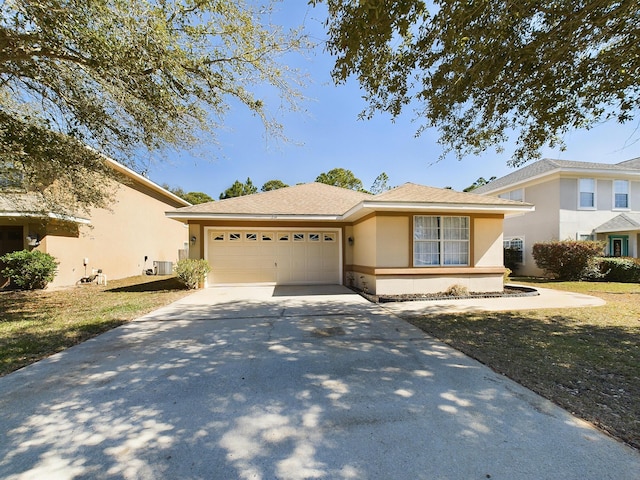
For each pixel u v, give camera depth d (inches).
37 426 101.1
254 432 96.6
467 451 86.0
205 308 296.8
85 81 212.4
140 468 81.2
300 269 475.5
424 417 104.0
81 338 199.6
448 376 137.2
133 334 208.5
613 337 192.9
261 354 167.9
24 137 246.5
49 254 458.0
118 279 611.2
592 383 128.0
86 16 162.9
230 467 81.2
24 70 201.2
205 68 203.8
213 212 429.4
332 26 147.1
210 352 171.8
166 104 206.7
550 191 595.2
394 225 364.8
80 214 504.1
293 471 79.4
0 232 470.9
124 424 101.8
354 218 438.3
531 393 120.1
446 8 135.9
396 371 143.6
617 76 164.6
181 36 190.7
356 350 173.5
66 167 278.8
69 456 86.4
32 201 417.7
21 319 253.3
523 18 146.4
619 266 509.7
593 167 586.2
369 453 85.8
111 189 466.9
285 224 469.7
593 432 94.0
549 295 367.9
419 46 161.8
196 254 454.6
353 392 122.8
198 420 103.7
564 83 174.9
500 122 210.2
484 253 382.0
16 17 165.5
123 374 142.3
